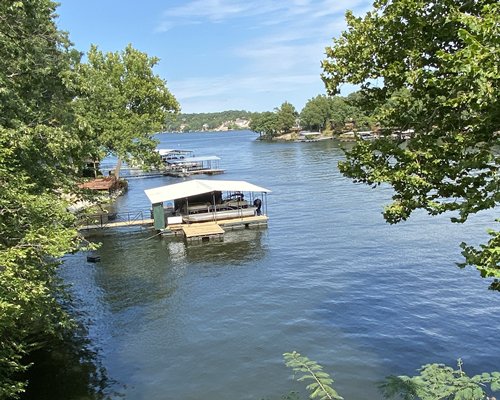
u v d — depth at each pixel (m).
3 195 11.37
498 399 14.42
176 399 15.64
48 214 13.46
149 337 20.53
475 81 6.57
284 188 64.12
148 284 27.72
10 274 9.99
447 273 26.92
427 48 9.12
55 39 18.72
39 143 14.42
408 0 8.75
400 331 20.09
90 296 25.94
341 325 20.89
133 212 50.88
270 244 35.47
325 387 6.99
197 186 44.84
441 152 9.15
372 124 11.30
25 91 16.34
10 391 11.53
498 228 36.25
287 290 25.53
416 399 9.98
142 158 57.62
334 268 28.89
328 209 47.78
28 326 16.34
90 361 18.41
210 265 30.98
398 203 10.09
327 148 136.50
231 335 20.38
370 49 9.86
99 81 54.12
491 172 8.37
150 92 65.94
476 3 8.32
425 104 9.58
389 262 29.48
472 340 19.02
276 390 15.91
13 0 14.47
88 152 18.20
